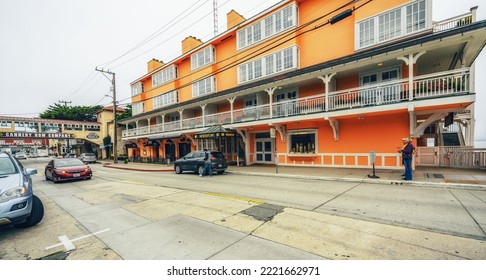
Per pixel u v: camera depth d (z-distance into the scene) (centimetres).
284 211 573
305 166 1491
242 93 1617
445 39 873
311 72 1250
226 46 2077
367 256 339
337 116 1208
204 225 488
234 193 811
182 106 2072
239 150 1766
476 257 330
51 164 1327
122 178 1387
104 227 498
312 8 1498
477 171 1021
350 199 672
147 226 495
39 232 479
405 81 1095
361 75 1287
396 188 797
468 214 507
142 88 3198
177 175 1440
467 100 872
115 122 2717
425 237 399
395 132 1170
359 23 1275
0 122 3195
